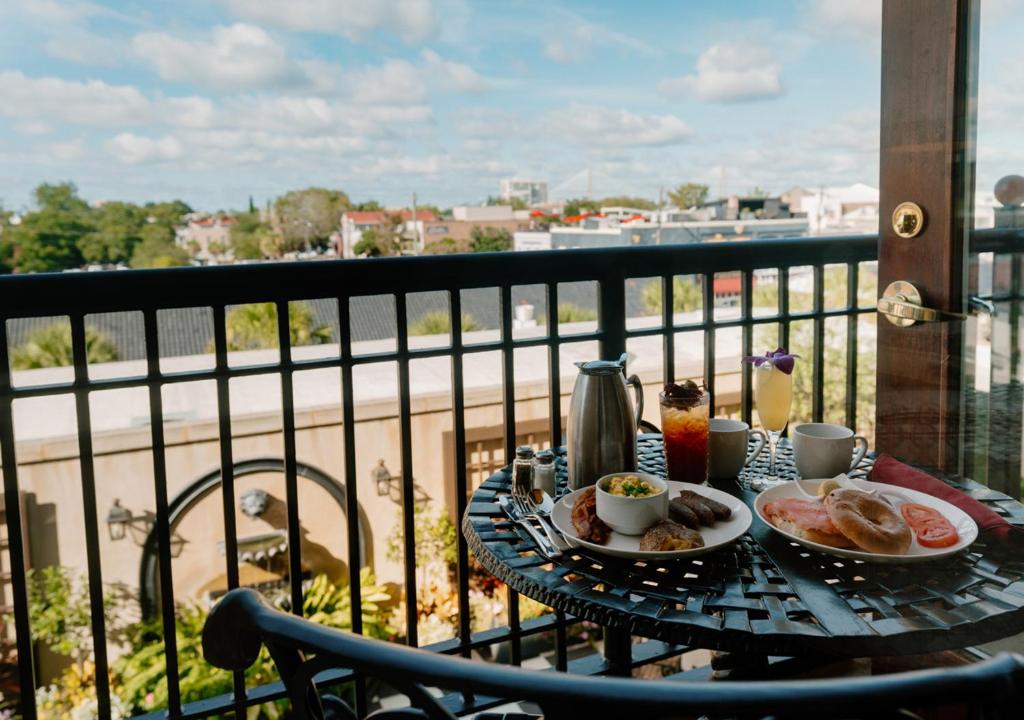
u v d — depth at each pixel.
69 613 11.68
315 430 13.01
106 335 21.47
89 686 11.37
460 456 1.77
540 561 1.10
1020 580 1.00
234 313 21.80
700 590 1.00
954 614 0.92
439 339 20.69
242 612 0.63
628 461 1.42
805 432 1.44
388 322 23.72
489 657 12.38
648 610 0.95
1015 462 1.76
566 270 1.79
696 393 1.39
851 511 1.07
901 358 1.81
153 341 1.47
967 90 1.63
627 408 1.42
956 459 1.73
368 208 48.00
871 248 2.11
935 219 1.69
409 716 0.70
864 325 2.14
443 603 13.45
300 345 22.25
